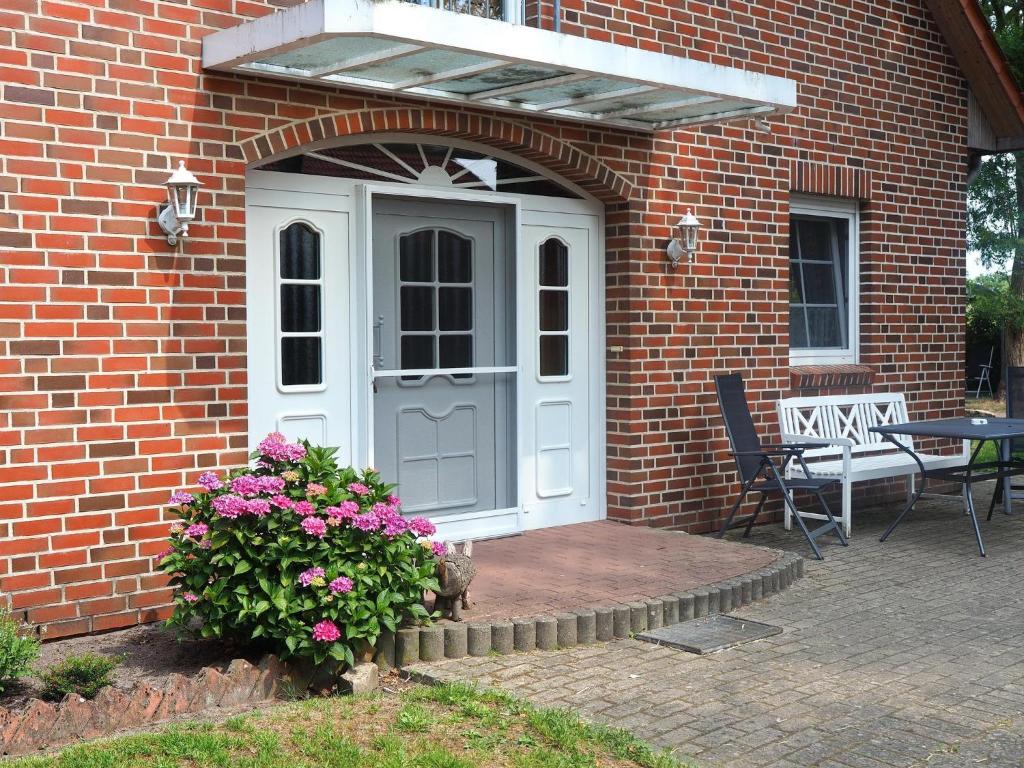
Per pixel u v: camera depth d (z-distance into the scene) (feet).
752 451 25.91
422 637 16.69
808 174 29.58
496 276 24.52
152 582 18.52
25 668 14.58
